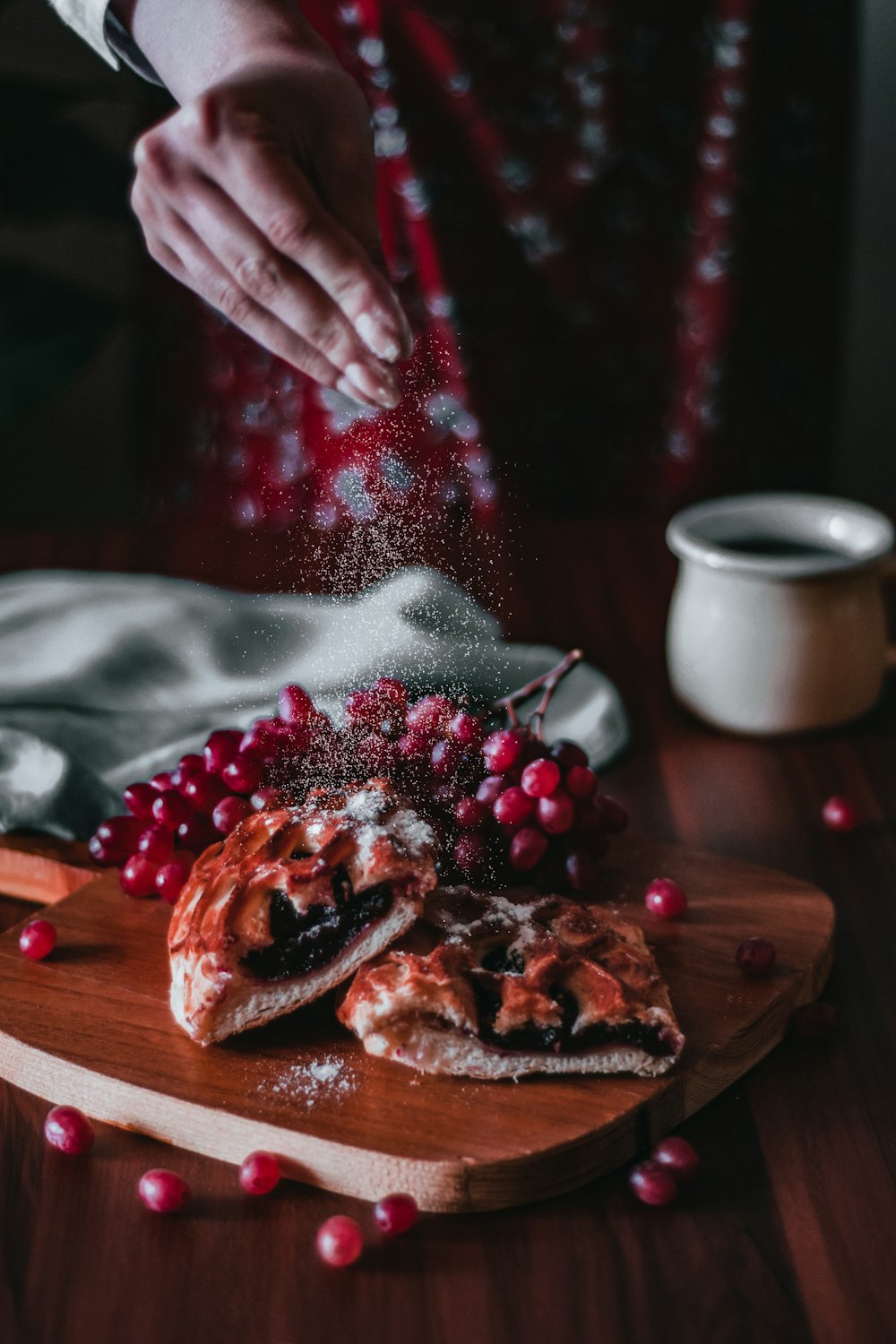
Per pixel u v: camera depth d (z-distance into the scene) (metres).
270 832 0.64
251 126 0.60
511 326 1.35
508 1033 0.59
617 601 0.96
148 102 1.26
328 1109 0.58
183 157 0.61
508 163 1.28
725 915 0.67
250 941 0.60
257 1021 0.61
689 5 1.25
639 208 1.31
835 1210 0.55
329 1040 0.61
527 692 0.71
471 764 0.70
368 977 0.60
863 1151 0.57
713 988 0.62
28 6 1.59
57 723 0.78
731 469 1.42
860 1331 0.51
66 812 0.73
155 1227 0.55
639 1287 0.53
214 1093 0.58
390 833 0.62
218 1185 0.57
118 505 1.85
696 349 1.36
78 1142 0.58
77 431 1.84
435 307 1.33
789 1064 0.61
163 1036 0.61
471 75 1.24
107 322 1.16
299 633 0.86
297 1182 0.57
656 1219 0.55
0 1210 0.56
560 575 0.99
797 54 1.27
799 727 0.82
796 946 0.65
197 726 0.79
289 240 0.60
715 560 0.80
